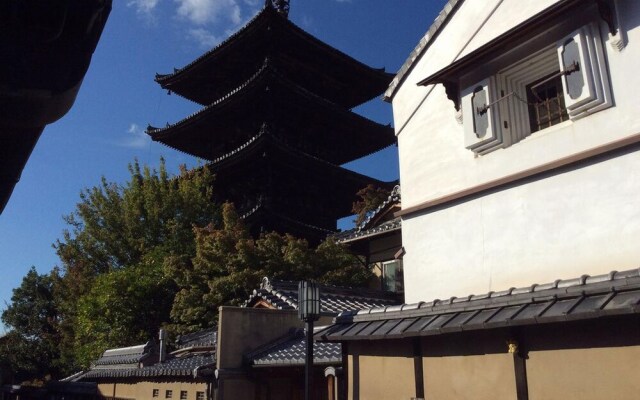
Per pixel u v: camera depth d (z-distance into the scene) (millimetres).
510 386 6074
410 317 7242
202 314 19906
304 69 33094
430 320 6793
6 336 36562
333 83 34750
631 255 6340
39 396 22438
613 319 5227
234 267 19875
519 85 8219
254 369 12266
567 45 7035
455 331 6191
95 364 20812
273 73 27281
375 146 34375
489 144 8000
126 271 23500
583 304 5195
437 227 8883
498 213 7934
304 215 31062
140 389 16016
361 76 33781
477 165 8367
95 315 22906
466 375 6570
